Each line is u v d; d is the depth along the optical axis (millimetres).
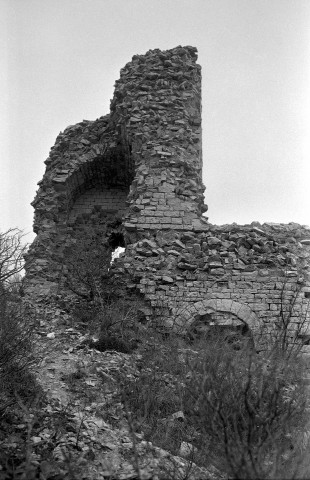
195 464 7508
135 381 10656
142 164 19344
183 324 15492
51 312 15977
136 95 20609
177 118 20109
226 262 16734
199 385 7461
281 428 7059
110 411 9562
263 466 6168
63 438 8125
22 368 9586
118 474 7254
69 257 20391
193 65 21328
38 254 20047
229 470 5918
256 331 15312
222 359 9070
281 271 16500
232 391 7238
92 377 11109
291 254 16938
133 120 20062
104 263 19109
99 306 16344
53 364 11594
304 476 6434
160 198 18562
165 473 7137
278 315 15844
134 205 18422
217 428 6875
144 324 15766
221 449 6613
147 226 18172
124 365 11789
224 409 6930
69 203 22047
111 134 22188
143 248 17312
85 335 13969
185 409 9164
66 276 19375
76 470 7109
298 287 16000
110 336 13656
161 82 20688
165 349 12609
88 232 21625
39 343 12492
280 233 17641
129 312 15484
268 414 6762
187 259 16953
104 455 7887
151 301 16156
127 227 18156
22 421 8430
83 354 12438
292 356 10836
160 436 8688
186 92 20734
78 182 22266
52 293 18328
